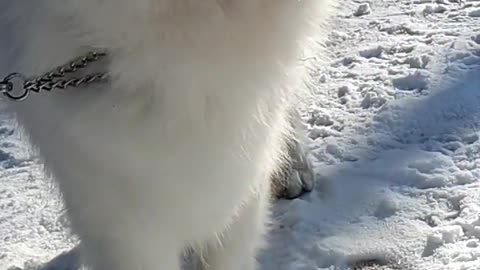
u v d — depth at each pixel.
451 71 1.87
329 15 1.19
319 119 1.78
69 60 1.00
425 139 1.68
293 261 1.43
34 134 1.14
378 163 1.62
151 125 1.01
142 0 0.93
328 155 1.67
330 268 1.41
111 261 1.13
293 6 1.01
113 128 1.01
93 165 1.05
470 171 1.56
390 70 1.92
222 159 1.05
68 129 1.03
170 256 1.14
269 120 1.11
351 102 1.82
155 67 0.97
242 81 1.00
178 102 0.99
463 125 1.70
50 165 1.14
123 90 0.99
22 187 1.69
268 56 1.01
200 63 0.97
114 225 1.10
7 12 1.04
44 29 0.99
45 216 1.61
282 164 1.47
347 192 1.56
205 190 1.07
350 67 1.97
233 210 1.16
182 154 1.03
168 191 1.06
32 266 1.49
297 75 1.13
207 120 1.01
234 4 0.95
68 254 1.51
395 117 1.75
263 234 1.34
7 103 1.24
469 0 2.22
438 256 1.38
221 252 1.29
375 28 2.14
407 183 1.56
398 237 1.44
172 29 0.95
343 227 1.49
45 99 1.03
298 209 1.53
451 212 1.48
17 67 1.05
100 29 0.96
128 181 1.05
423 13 2.19
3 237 1.56
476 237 1.41
